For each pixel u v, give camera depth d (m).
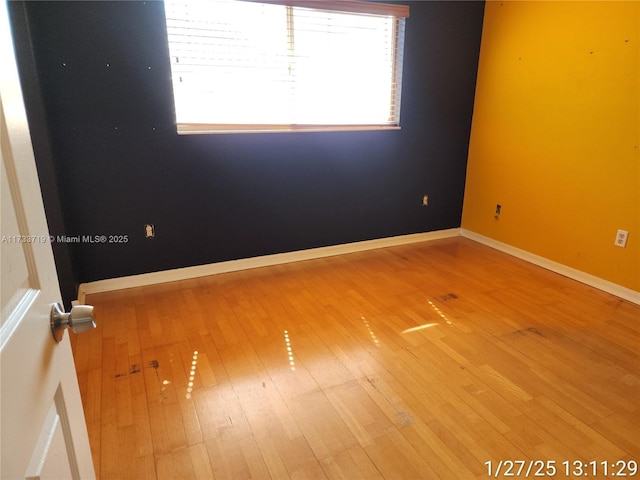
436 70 3.48
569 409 1.78
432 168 3.75
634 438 1.63
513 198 3.47
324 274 3.13
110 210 2.72
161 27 2.55
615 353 2.16
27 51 2.16
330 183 3.35
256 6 2.73
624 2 2.54
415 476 1.47
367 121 3.36
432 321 2.47
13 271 0.62
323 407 1.78
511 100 3.37
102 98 2.53
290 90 3.00
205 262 3.08
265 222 3.20
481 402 1.82
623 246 2.74
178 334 2.32
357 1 2.97
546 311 2.60
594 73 2.76
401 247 3.75
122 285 2.88
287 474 1.47
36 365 0.67
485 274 3.16
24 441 0.60
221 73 2.78
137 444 1.59
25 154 0.71
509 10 3.27
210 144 2.86
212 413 1.74
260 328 2.39
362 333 2.34
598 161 2.81
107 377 1.96
